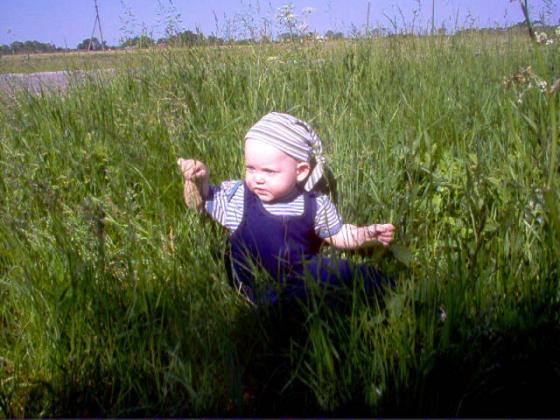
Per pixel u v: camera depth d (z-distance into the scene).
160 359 1.05
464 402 0.97
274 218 1.26
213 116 1.88
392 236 1.27
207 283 1.18
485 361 1.00
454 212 1.43
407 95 2.12
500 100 1.91
